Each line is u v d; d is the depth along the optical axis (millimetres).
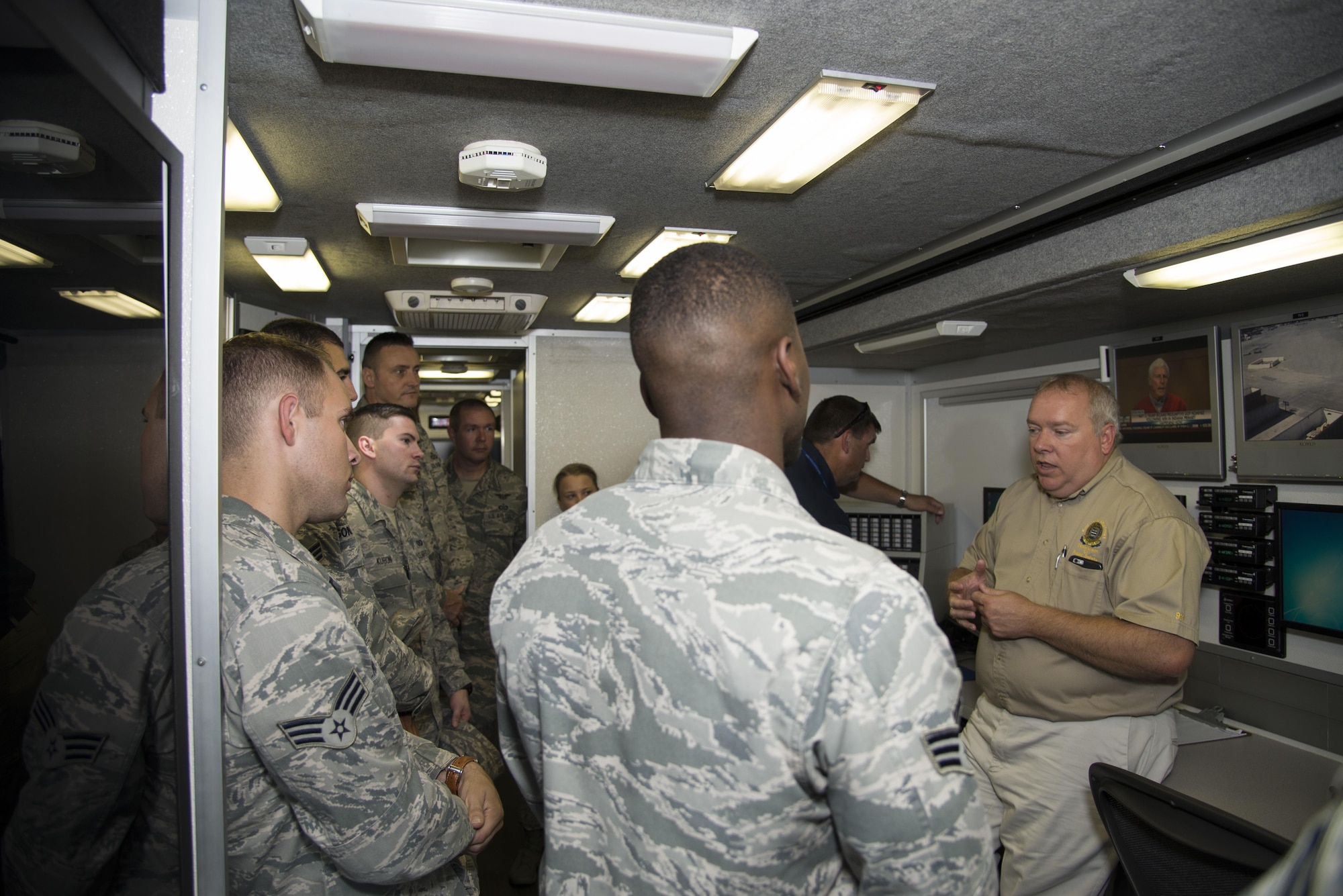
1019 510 2107
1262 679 2119
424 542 2414
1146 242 1567
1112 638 1682
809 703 611
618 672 698
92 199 658
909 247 2025
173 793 797
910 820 600
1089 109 1230
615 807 703
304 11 900
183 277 819
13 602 589
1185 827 1201
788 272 2316
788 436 817
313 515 1149
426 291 2621
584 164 1452
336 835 901
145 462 752
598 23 960
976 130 1310
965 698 2777
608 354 3670
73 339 646
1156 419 2400
